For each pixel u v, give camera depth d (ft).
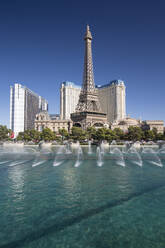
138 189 98.84
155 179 118.83
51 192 94.17
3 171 142.00
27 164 172.96
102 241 55.21
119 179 118.73
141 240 55.67
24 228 61.67
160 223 64.90
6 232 59.52
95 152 288.92
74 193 92.58
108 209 75.25
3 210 73.77
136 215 70.59
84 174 131.75
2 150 334.24
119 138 625.00
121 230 60.64
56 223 64.64
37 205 78.43
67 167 158.40
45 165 167.63
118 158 212.02
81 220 66.85
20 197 87.04
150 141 579.07
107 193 92.73
